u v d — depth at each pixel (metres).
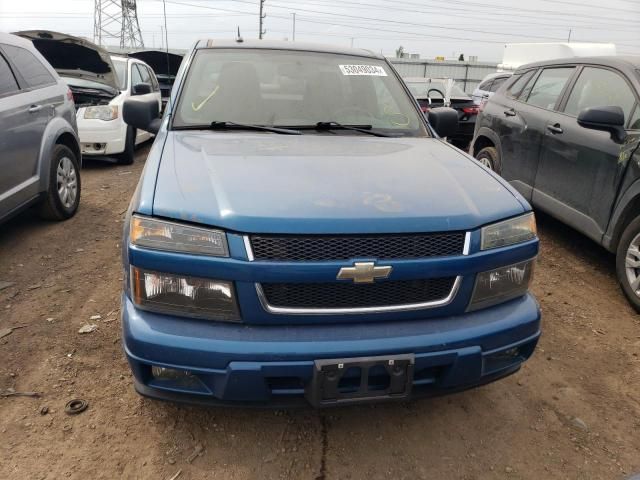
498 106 5.82
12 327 3.15
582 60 4.76
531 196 4.99
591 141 4.13
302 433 2.42
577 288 4.04
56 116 4.86
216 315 1.96
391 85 3.62
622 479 2.22
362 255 1.95
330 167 2.40
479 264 2.08
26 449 2.23
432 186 2.28
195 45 3.60
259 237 1.91
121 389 2.63
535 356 3.11
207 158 2.44
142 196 2.08
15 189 4.13
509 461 2.30
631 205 3.69
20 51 4.61
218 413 2.50
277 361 1.92
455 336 2.05
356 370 1.97
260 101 3.24
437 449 2.36
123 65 8.62
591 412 2.63
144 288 1.98
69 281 3.79
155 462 2.21
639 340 3.30
